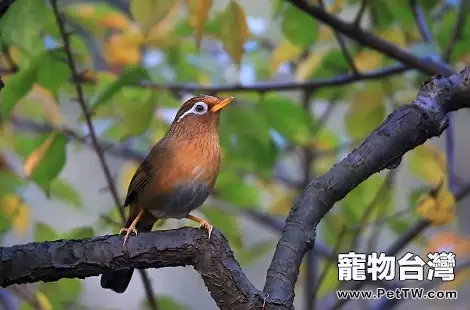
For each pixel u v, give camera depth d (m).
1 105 8.11
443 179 8.05
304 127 10.23
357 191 11.26
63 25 8.16
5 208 9.20
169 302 10.78
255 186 11.98
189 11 8.20
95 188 18.16
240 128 9.87
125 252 5.58
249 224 18.12
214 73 10.26
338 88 11.60
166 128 10.72
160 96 9.99
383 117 10.48
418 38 10.20
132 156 11.58
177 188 7.37
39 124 10.58
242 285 5.62
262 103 10.02
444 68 9.00
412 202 10.56
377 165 6.21
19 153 10.00
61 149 8.16
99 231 9.52
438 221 8.02
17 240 12.01
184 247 5.63
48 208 16.77
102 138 10.78
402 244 10.41
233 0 7.99
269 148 10.07
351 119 10.55
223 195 11.03
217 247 5.66
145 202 7.54
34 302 9.40
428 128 6.31
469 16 9.95
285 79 11.70
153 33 9.83
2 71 8.83
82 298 13.77
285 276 5.77
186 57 10.20
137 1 7.35
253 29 10.88
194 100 7.66
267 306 5.58
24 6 8.09
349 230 10.07
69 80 9.38
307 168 12.15
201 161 7.41
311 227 6.04
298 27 9.74
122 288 7.23
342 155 12.13
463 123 18.83
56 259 5.48
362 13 8.84
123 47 9.95
